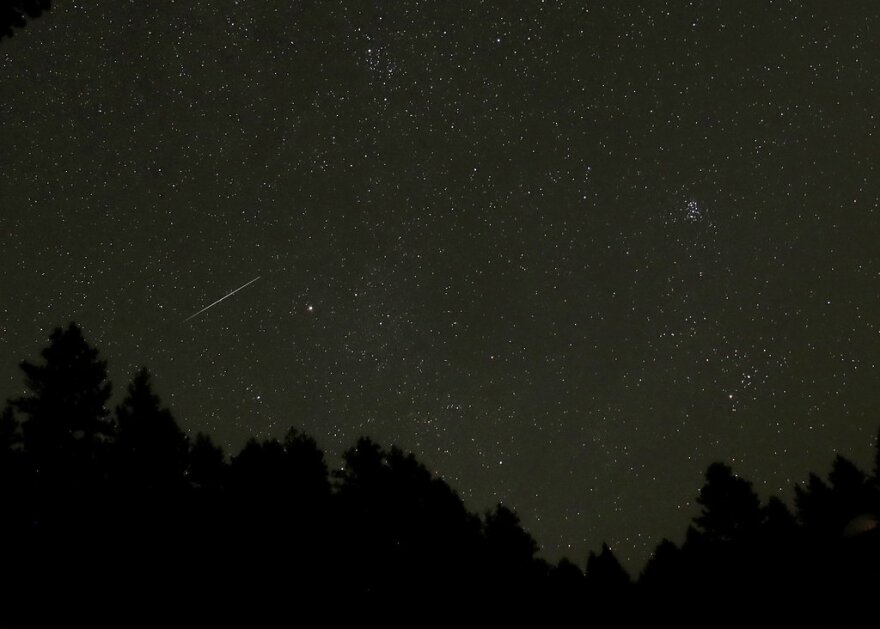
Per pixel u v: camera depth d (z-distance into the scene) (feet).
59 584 43.60
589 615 92.07
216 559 52.80
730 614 84.84
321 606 57.41
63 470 51.47
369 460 71.82
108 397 55.57
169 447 56.08
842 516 90.94
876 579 56.03
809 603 71.00
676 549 96.58
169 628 46.37
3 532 45.21
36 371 54.03
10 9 14.53
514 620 76.79
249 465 59.77
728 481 94.22
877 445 97.09
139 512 52.03
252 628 51.39
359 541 64.80
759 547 87.81
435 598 68.44
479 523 83.46
